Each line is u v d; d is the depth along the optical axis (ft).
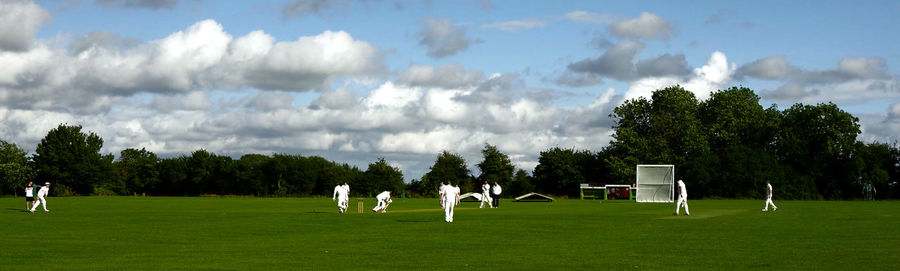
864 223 107.04
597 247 70.90
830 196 310.04
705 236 83.71
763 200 265.54
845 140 302.45
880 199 313.94
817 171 308.81
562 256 62.95
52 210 159.43
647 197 245.65
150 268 54.54
